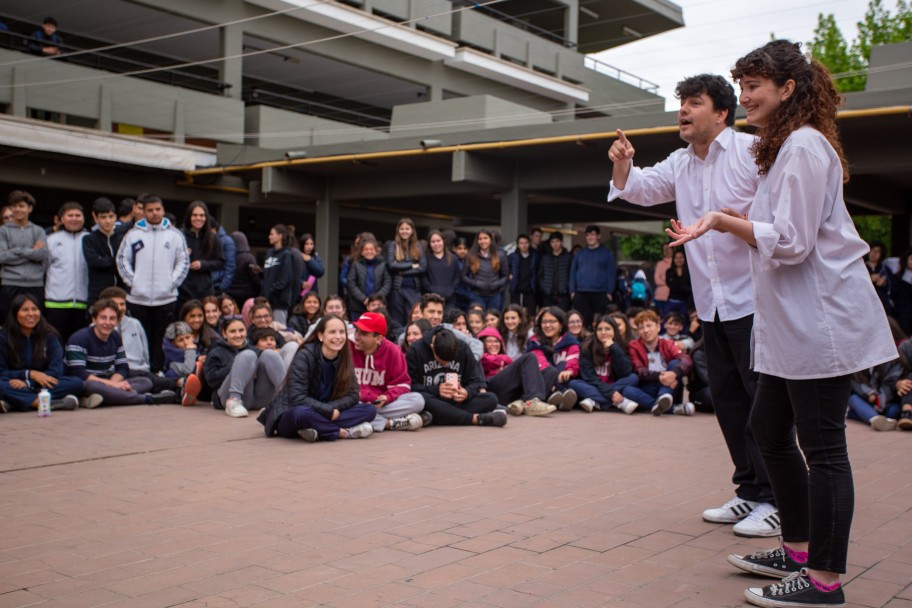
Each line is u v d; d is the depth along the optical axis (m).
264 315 8.47
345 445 6.06
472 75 23.92
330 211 17.09
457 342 7.18
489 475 5.07
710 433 6.87
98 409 7.63
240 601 2.94
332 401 6.38
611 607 2.91
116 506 4.24
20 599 2.94
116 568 3.29
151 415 7.33
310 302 10.35
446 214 20.48
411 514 4.14
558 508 4.29
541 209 21.34
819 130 2.94
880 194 16.31
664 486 4.83
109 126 15.64
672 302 12.84
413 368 7.26
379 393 6.89
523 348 8.91
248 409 7.71
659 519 4.09
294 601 2.94
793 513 3.15
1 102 14.27
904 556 3.53
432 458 5.61
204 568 3.29
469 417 7.09
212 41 19.94
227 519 4.02
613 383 8.28
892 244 17.88
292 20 19.42
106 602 2.92
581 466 5.39
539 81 24.86
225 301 9.24
